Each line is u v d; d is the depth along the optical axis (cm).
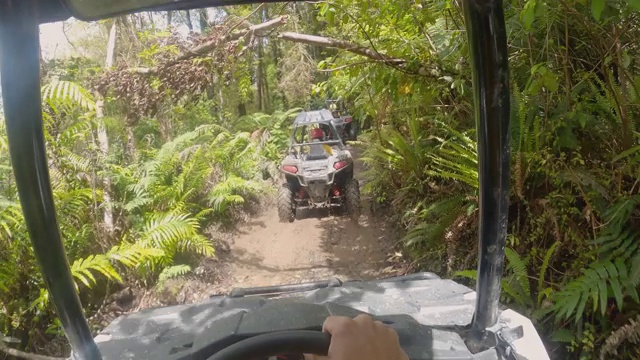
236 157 876
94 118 604
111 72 626
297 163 704
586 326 327
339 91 771
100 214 557
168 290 536
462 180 471
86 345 119
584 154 388
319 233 670
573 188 382
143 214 636
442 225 474
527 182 420
